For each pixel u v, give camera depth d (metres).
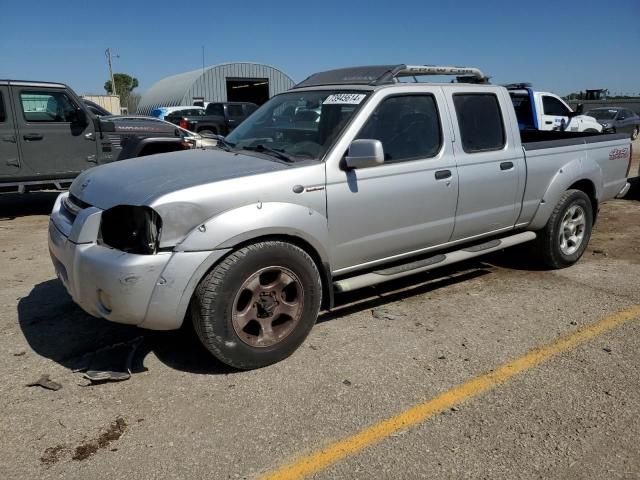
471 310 4.64
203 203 3.27
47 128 8.73
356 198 3.91
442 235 4.59
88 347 3.96
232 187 3.38
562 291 5.10
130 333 4.16
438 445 2.87
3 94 8.34
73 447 2.84
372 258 4.21
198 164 3.83
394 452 2.81
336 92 4.36
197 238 3.23
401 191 4.15
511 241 5.17
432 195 4.36
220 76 34.75
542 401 3.27
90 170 4.16
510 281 5.38
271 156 3.97
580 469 2.69
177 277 3.20
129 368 3.55
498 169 4.83
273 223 3.45
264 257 3.44
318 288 3.77
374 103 4.08
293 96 4.71
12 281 5.42
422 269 4.46
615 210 9.05
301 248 3.76
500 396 3.33
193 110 23.31
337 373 3.58
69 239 3.43
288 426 3.02
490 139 4.86
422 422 3.06
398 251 4.35
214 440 2.90
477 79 5.27
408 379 3.52
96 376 3.45
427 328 4.27
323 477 2.63
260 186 3.47
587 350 3.92
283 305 3.63
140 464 2.72
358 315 4.52
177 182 3.40
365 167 3.97
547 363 3.73
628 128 26.08
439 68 4.87
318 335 4.13
